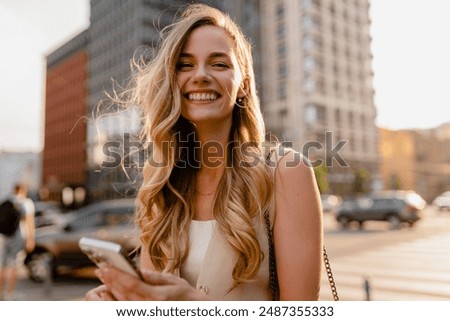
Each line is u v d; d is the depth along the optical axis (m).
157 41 1.57
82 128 67.44
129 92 1.71
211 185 1.31
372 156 60.34
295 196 1.11
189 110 1.27
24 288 7.55
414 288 6.98
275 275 1.14
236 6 55.94
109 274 0.87
